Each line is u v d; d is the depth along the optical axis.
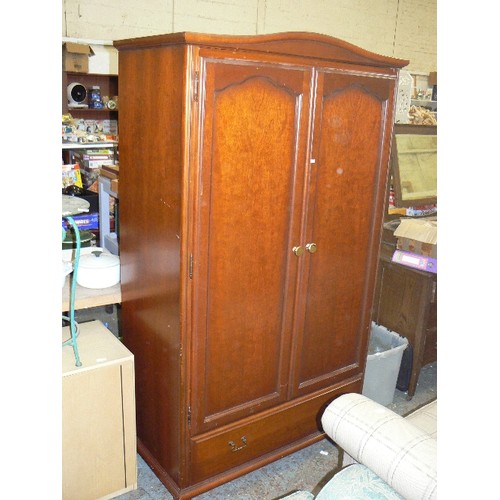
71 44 3.44
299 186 1.60
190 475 1.70
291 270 1.69
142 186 1.58
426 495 1.04
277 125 1.49
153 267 1.60
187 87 1.30
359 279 1.92
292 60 1.46
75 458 1.61
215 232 1.47
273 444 1.90
